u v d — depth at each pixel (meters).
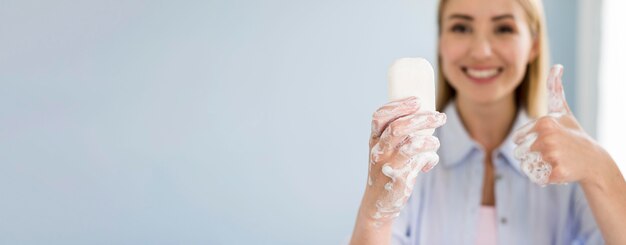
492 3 1.27
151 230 2.38
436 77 1.47
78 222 2.30
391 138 0.85
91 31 2.29
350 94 2.51
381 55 2.52
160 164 2.37
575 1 2.60
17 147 2.24
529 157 0.98
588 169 0.98
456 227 1.36
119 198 2.34
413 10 2.53
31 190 2.26
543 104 1.40
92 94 2.30
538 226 1.33
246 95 2.44
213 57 2.40
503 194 1.35
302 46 2.47
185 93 2.38
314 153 2.50
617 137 2.46
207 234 2.43
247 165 2.45
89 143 2.31
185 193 2.40
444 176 1.39
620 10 2.43
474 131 1.40
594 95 2.54
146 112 2.35
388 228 0.96
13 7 2.21
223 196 2.44
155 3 2.34
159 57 2.35
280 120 2.47
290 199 2.49
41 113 2.26
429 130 0.86
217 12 2.40
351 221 2.54
